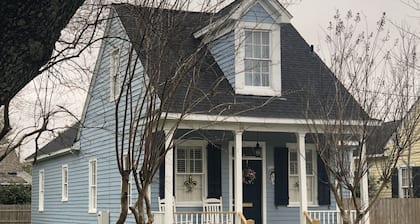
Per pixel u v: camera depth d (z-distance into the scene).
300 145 16.06
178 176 16.45
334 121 12.39
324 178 18.05
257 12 16.47
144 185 6.80
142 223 6.87
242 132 15.57
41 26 3.00
